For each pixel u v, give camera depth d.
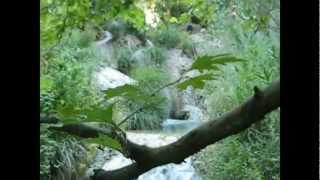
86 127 0.79
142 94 0.83
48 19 1.41
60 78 2.79
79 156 3.73
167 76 6.70
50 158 3.25
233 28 4.77
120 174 0.83
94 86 4.64
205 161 4.40
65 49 4.01
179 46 7.44
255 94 0.76
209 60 0.79
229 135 0.79
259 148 3.58
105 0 1.58
